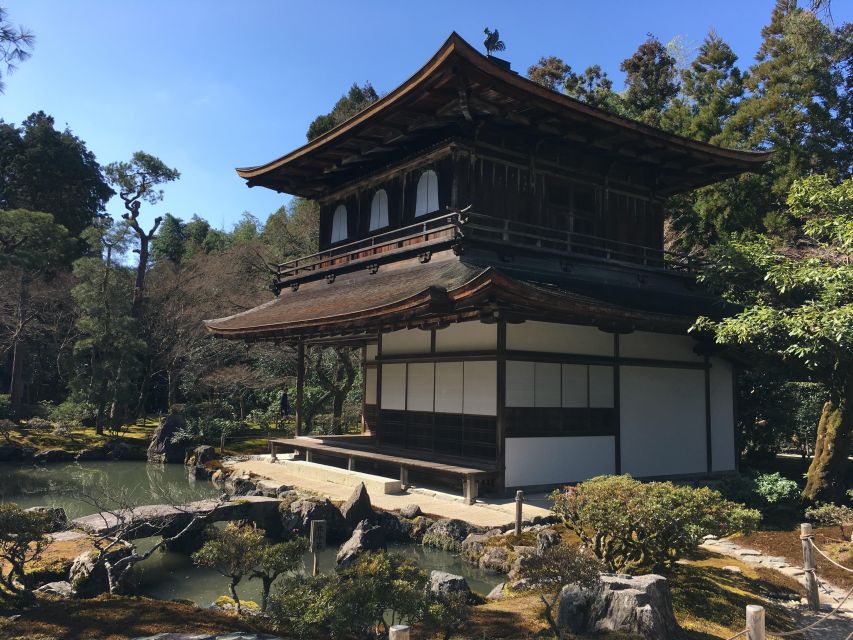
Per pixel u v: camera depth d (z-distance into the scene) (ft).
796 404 69.97
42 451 94.84
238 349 120.06
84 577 27.02
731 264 50.60
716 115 104.99
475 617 24.07
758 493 47.85
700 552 35.68
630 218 64.49
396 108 51.03
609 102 142.31
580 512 26.73
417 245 54.19
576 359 50.85
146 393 130.41
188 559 41.14
